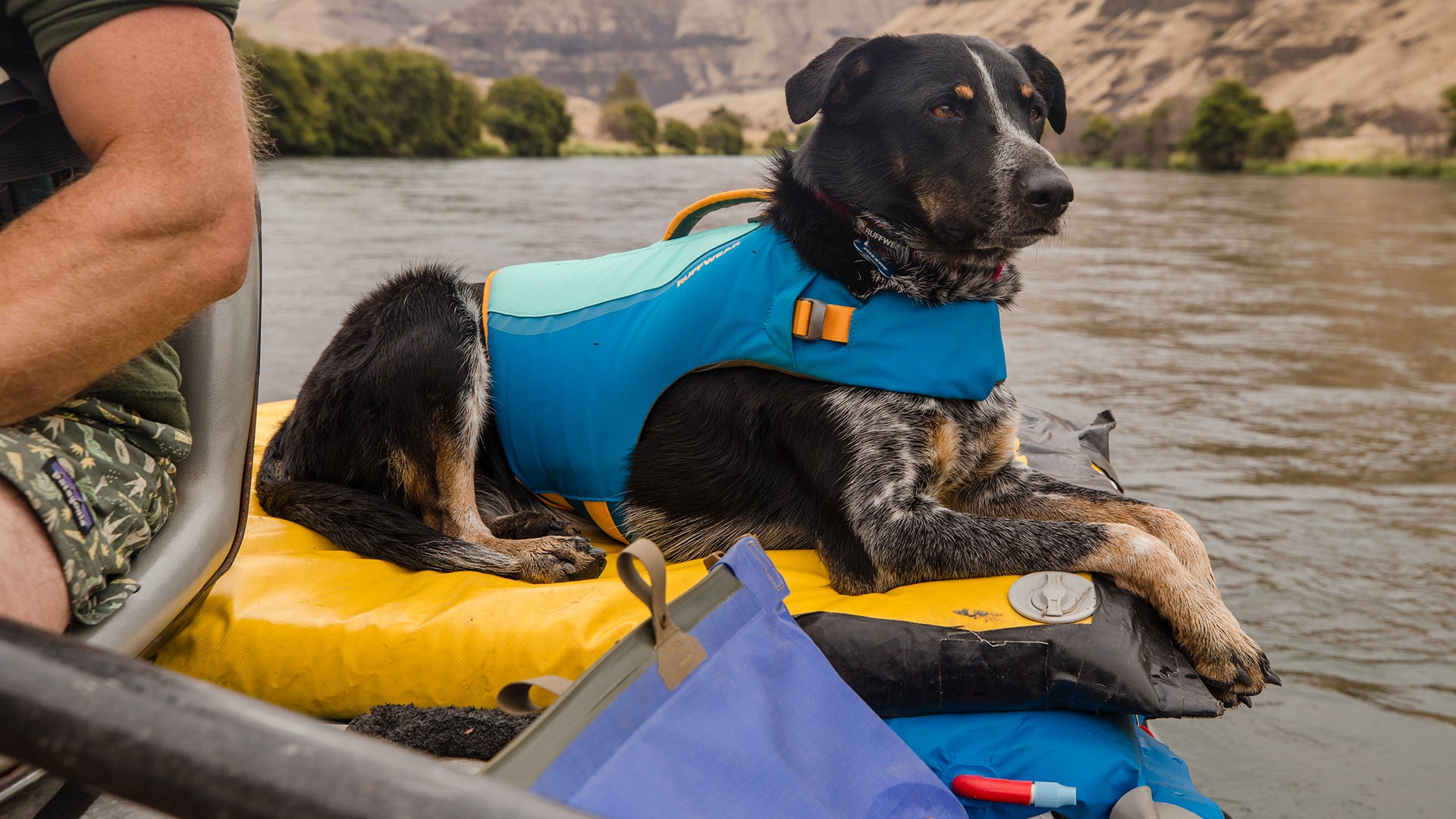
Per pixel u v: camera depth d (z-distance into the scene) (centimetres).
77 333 138
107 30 140
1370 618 385
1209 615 222
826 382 253
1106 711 204
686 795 124
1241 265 1488
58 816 150
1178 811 192
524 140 7056
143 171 141
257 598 222
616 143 10600
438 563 251
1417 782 290
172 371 184
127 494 165
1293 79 15438
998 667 204
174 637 214
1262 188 4178
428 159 5647
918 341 251
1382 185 4622
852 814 146
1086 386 739
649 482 269
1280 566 428
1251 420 653
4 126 155
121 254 140
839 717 154
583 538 262
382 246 1367
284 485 273
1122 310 1081
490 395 279
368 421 270
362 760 71
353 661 212
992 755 202
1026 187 245
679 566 252
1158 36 18762
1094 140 8356
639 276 273
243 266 153
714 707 135
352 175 3412
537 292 285
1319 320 1037
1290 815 276
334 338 283
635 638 130
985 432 269
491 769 110
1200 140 7088
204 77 146
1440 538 459
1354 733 316
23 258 136
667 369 260
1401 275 1391
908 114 255
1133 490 519
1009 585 227
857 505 249
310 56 5291
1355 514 488
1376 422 652
